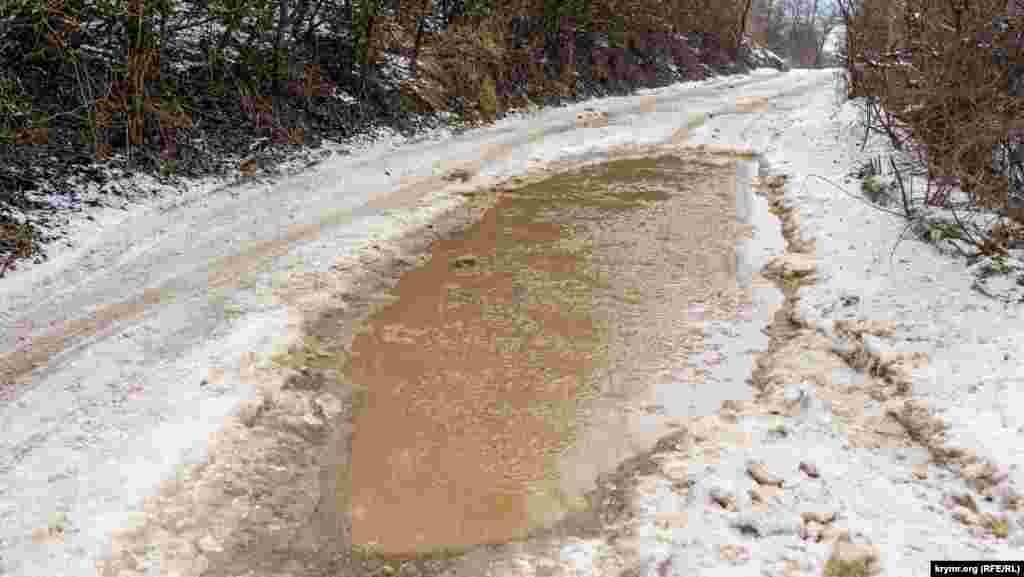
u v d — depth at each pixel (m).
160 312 7.97
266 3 13.20
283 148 13.21
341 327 8.35
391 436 6.55
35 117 10.33
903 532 5.12
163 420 6.23
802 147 16.64
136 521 5.23
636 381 7.49
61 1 10.21
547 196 13.69
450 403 7.04
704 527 5.21
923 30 12.05
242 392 6.73
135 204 10.23
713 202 13.62
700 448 6.16
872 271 9.24
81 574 4.77
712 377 7.59
